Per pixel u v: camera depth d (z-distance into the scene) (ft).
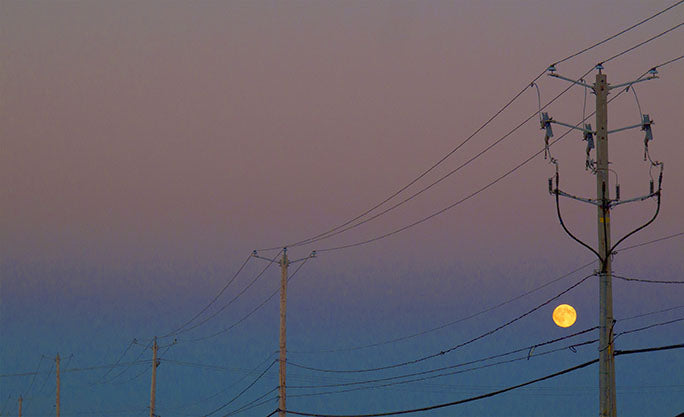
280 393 338.95
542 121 183.11
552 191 181.68
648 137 176.86
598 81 183.73
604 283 178.60
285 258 353.31
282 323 345.31
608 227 179.93
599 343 177.78
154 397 537.65
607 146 182.39
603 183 181.37
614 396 174.91
